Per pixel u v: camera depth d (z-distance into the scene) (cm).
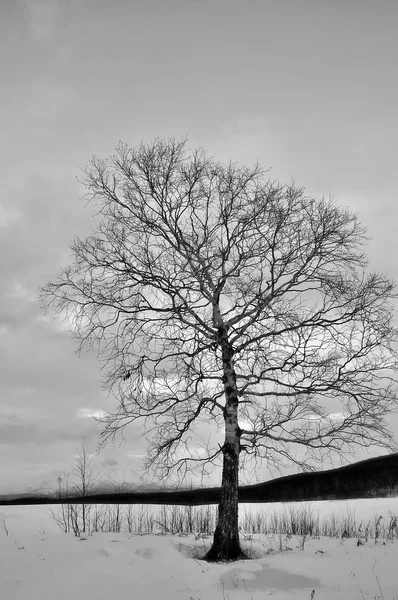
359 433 1284
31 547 1284
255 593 909
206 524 1689
